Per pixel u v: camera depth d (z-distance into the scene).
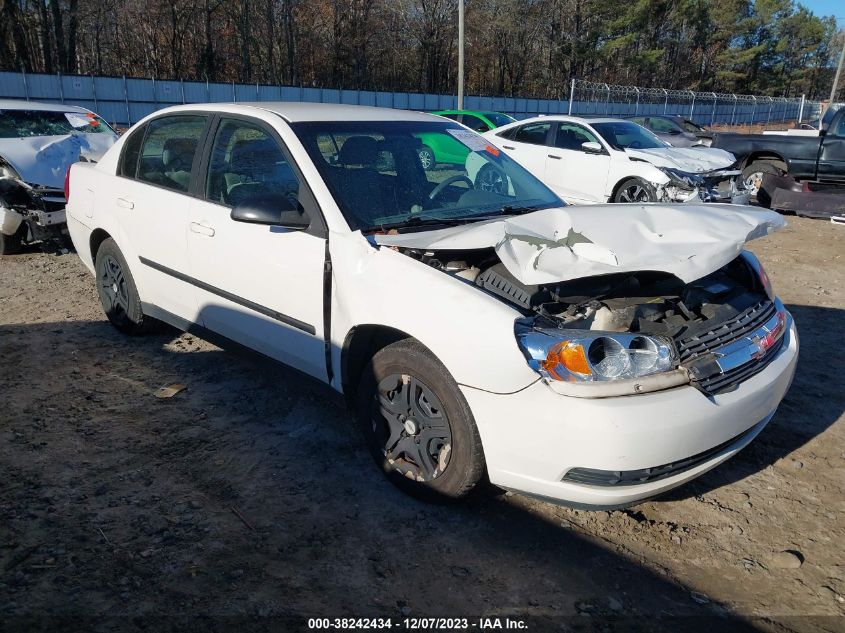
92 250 5.14
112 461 3.44
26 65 39.56
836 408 4.26
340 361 3.28
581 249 2.82
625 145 10.49
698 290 3.23
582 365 2.54
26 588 2.54
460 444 2.87
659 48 59.06
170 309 4.41
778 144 12.05
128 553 2.75
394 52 50.53
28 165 7.27
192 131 4.20
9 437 3.64
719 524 3.08
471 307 2.75
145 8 42.75
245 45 44.91
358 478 3.36
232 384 4.38
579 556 2.84
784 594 2.66
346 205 3.35
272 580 2.64
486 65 54.81
